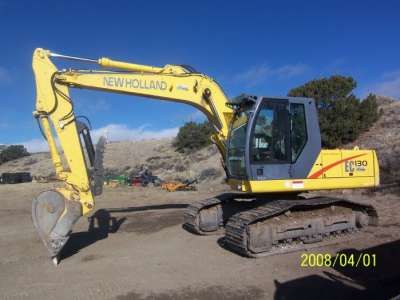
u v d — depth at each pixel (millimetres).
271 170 10109
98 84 10602
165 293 7355
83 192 9891
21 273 8883
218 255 9711
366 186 11211
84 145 10438
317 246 10039
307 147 10422
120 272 8664
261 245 9383
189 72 11680
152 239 11742
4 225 15477
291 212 10148
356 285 7414
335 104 25906
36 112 10008
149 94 11164
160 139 61688
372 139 24406
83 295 7402
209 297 7094
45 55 10062
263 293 7191
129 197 23438
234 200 12414
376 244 10086
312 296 6949
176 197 22766
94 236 12508
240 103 10602
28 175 46375
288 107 10352
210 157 40500
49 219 9367
